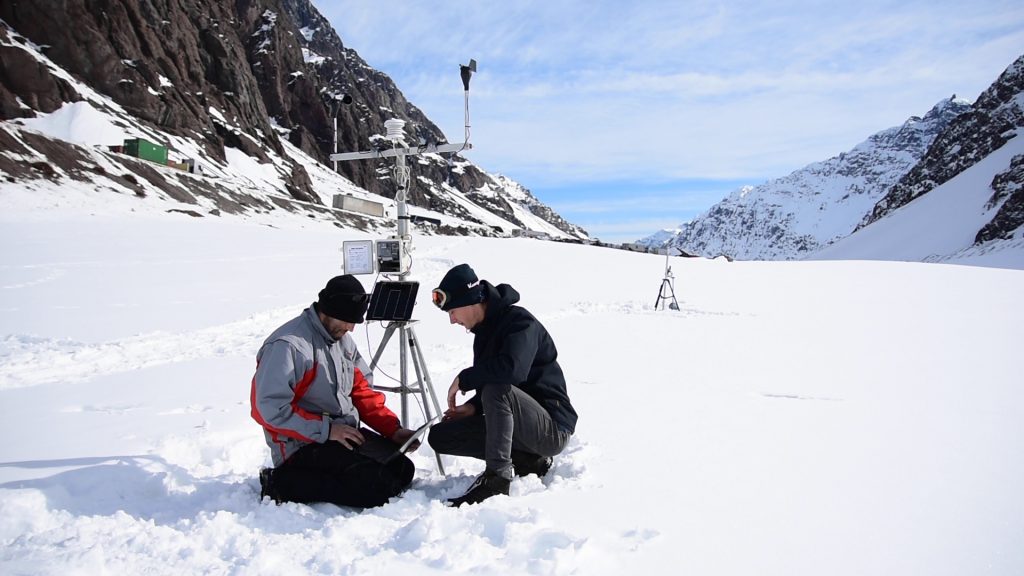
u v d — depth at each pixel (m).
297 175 83.38
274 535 2.65
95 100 57.84
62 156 37.19
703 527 2.74
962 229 115.56
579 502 3.03
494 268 22.20
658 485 3.26
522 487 3.28
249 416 4.59
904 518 2.84
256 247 24.22
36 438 4.03
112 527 2.71
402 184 3.77
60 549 2.45
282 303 12.11
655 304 13.08
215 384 5.88
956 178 143.00
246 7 119.12
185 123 67.56
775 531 2.71
